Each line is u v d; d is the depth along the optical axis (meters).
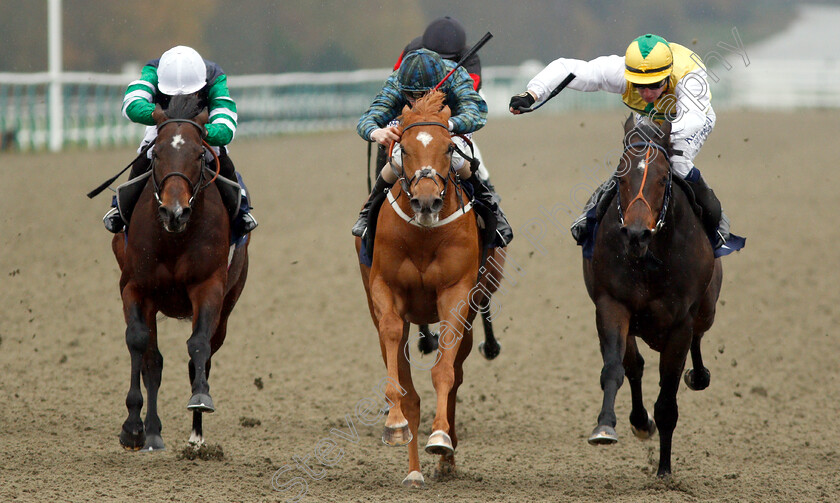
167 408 11.20
